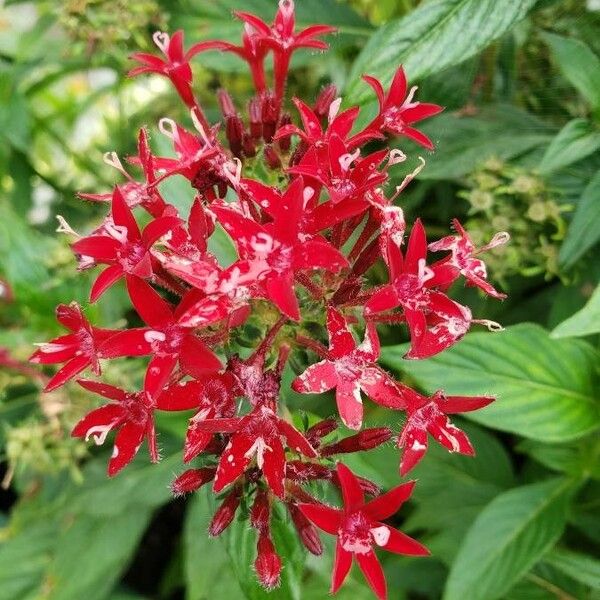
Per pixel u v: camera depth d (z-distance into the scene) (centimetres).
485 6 10
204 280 8
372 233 9
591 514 14
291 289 8
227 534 10
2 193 18
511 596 13
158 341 8
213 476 9
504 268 13
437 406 9
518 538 12
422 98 14
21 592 15
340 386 8
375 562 8
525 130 14
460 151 13
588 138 11
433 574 15
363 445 9
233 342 10
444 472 15
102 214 18
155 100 18
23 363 15
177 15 15
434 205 15
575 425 12
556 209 13
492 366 11
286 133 9
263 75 12
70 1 15
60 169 19
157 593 19
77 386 13
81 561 15
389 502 8
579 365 11
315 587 15
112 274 8
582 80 11
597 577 11
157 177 10
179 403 8
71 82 23
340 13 14
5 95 16
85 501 15
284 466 8
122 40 16
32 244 14
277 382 8
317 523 8
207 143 10
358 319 9
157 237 8
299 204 8
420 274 8
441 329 8
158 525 19
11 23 20
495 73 14
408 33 10
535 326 11
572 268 13
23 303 14
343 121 9
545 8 13
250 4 14
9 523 17
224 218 8
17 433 14
